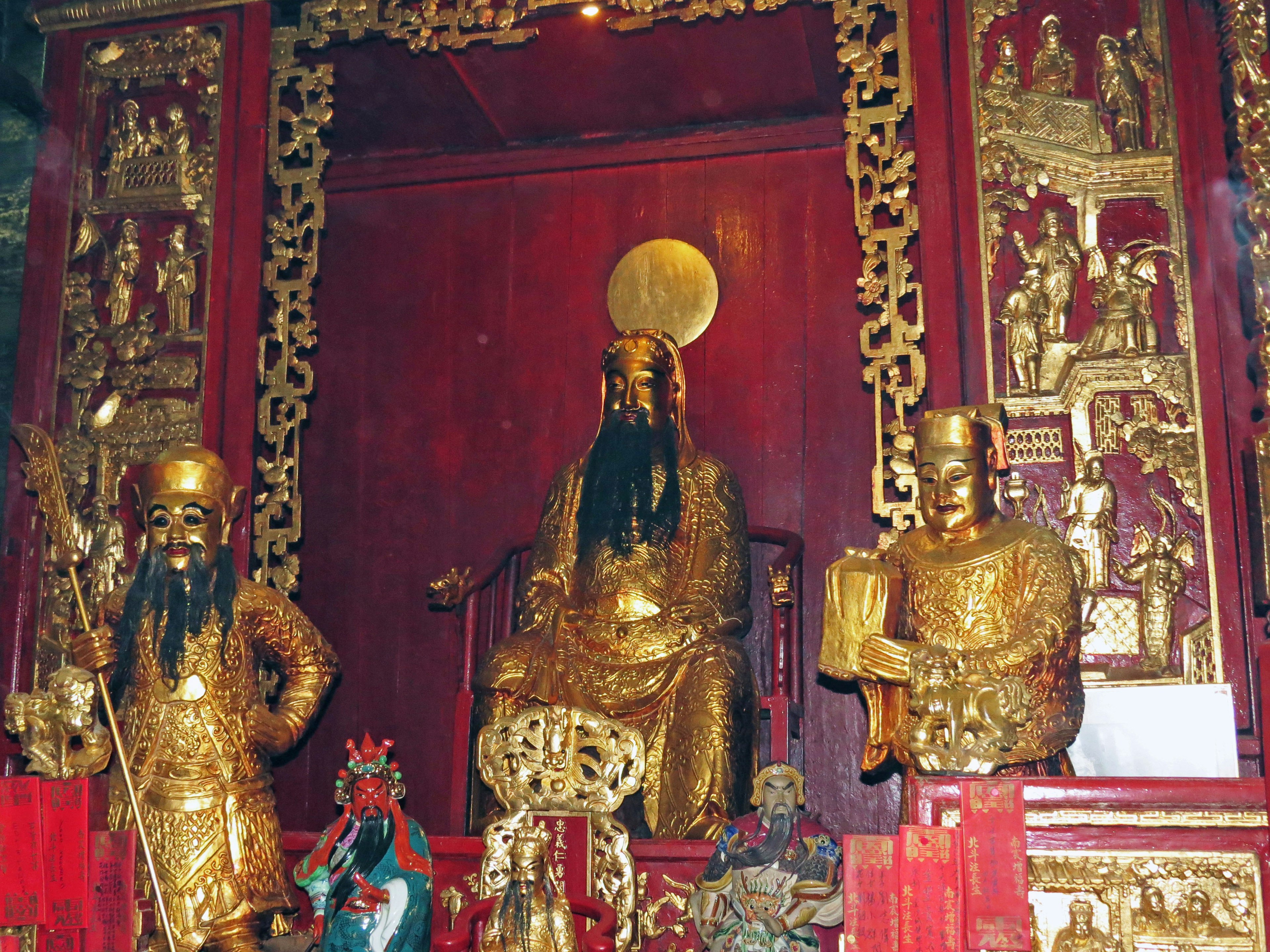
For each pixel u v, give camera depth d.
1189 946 5.25
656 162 9.18
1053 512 6.73
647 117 9.04
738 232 8.98
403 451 9.13
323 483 9.16
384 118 9.05
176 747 6.38
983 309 6.96
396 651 8.82
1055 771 6.08
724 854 5.82
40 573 7.71
